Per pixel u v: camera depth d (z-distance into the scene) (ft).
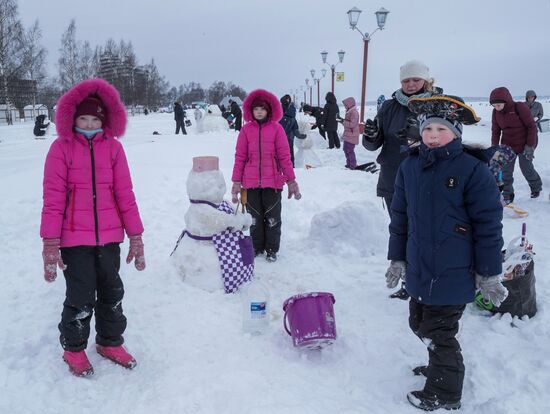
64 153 9.82
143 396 9.55
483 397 9.39
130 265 16.65
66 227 9.87
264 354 11.20
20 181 27.55
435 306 9.12
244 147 17.52
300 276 16.14
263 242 18.10
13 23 150.61
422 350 11.26
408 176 9.46
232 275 14.80
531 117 26.27
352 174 31.81
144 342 11.69
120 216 10.52
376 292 14.67
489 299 8.79
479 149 8.96
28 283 15.25
